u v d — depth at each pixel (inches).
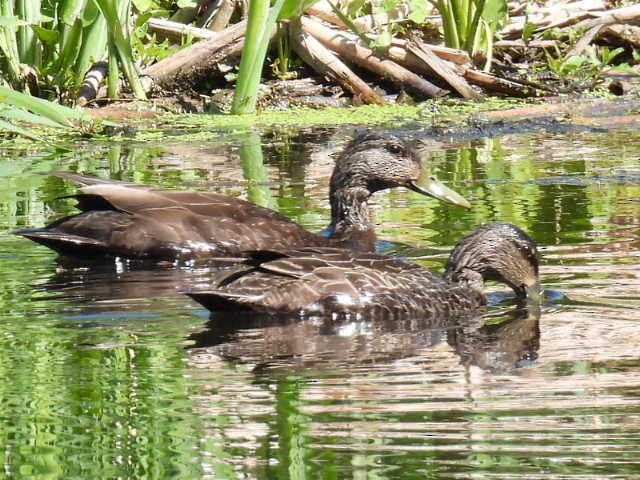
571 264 500.7
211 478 285.6
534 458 294.7
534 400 337.4
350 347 399.2
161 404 337.7
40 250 553.6
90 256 539.5
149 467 292.2
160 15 997.2
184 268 527.2
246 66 911.0
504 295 481.1
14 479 287.4
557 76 1013.8
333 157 774.5
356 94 962.7
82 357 385.1
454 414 326.6
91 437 313.6
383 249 551.2
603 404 331.9
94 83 914.7
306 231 566.3
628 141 818.2
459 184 688.4
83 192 541.0
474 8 1012.5
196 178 706.8
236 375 365.7
